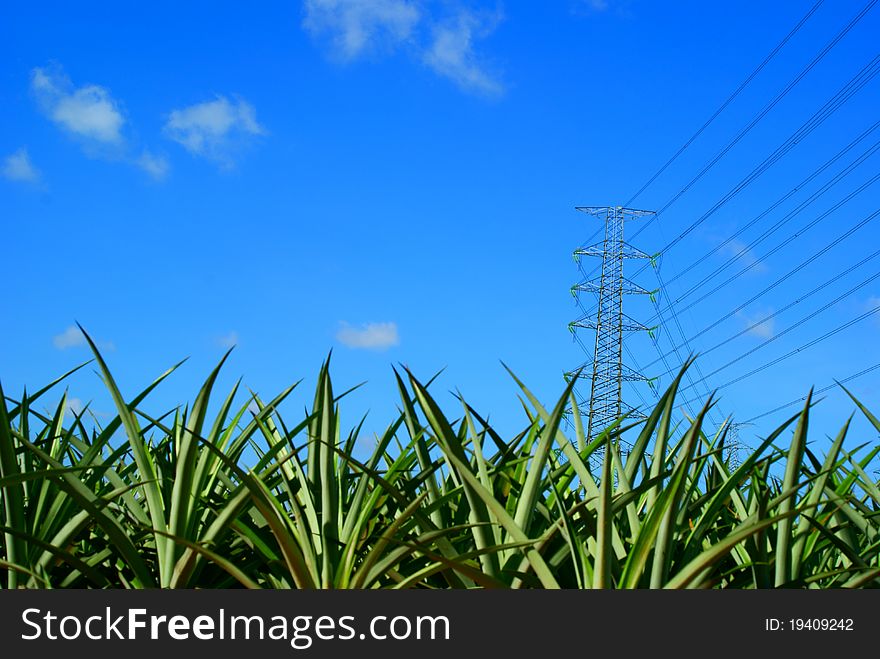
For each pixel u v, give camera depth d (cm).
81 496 289
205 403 302
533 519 320
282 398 355
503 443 344
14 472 304
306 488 332
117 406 313
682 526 319
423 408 298
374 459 340
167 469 356
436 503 309
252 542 316
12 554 312
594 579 268
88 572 308
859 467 359
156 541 307
